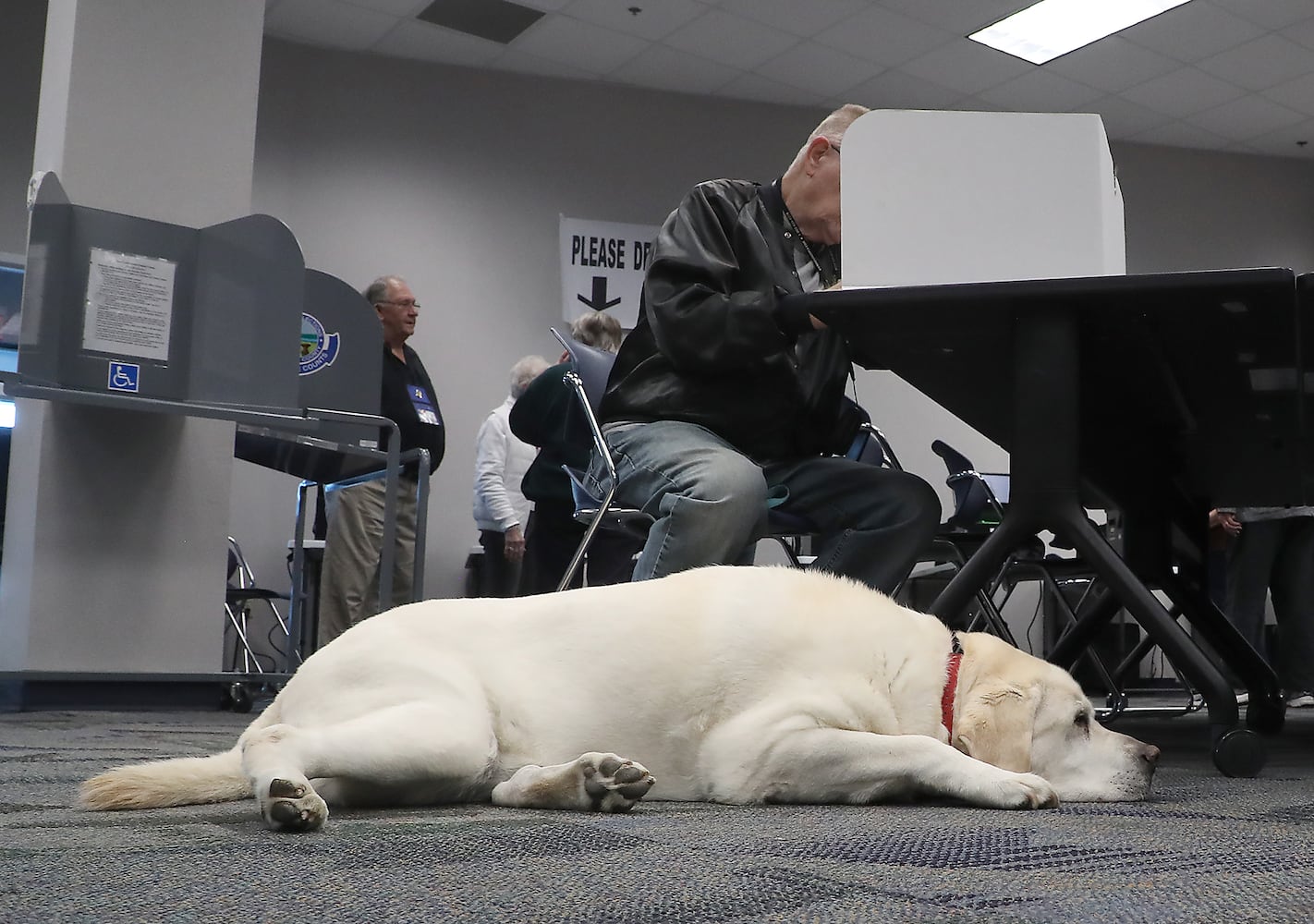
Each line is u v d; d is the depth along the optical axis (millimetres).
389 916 754
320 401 4414
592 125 8016
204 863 942
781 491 2650
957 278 2156
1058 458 1926
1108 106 8352
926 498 2584
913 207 2170
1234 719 1852
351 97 7520
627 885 861
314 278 4422
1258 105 8312
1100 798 1485
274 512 7023
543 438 3391
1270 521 4387
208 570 4262
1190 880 903
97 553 4074
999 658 1535
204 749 2266
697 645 1439
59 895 817
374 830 1127
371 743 1239
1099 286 1832
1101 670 4262
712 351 2490
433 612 1431
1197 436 2459
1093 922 750
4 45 6648
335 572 5051
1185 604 2889
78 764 1949
